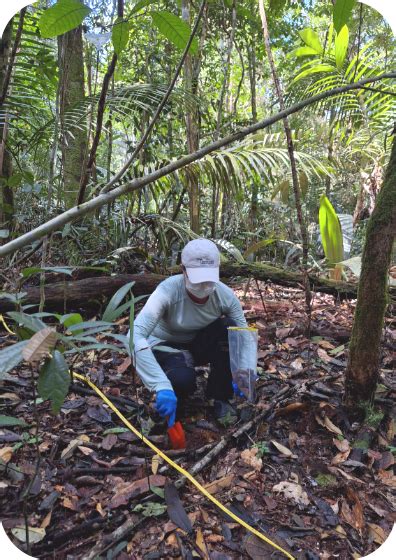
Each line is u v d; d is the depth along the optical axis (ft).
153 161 13.38
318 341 9.39
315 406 7.06
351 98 13.47
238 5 16.30
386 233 6.11
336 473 6.00
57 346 4.55
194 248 6.48
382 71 13.10
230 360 6.75
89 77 15.44
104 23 6.54
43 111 13.43
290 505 5.54
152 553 4.84
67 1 3.82
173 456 6.16
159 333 7.33
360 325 6.53
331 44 12.64
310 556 4.90
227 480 5.79
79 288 10.05
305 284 8.64
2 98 10.02
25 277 5.51
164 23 4.40
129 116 12.35
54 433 6.52
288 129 7.67
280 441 6.61
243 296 12.41
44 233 3.90
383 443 6.54
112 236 12.06
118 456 6.20
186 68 14.21
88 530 5.05
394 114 13.46
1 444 6.18
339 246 11.03
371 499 5.69
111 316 5.08
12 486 5.56
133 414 7.01
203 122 18.03
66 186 14.75
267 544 5.01
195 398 7.64
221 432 6.79
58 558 4.74
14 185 10.05
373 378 6.72
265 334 9.93
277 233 16.65
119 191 4.14
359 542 5.13
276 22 17.60
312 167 11.39
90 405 7.14
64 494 5.51
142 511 5.29
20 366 8.05
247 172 11.76
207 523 5.27
